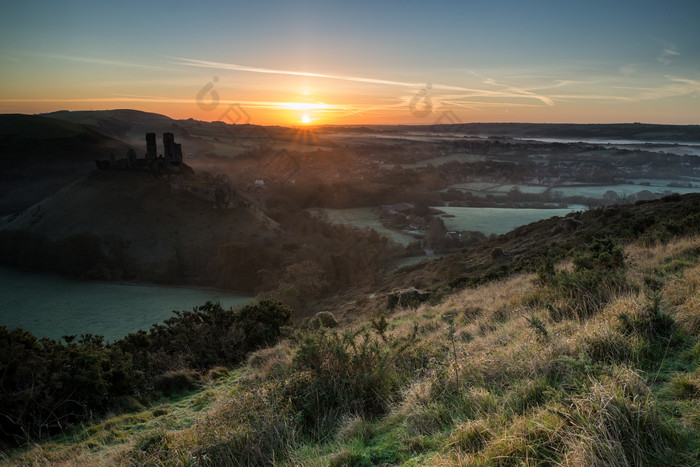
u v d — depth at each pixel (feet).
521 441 8.57
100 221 428.56
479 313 31.60
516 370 12.98
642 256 33.12
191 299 311.47
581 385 10.41
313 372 16.28
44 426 22.18
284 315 50.19
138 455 13.94
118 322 269.03
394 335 26.89
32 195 630.74
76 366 25.44
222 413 15.65
